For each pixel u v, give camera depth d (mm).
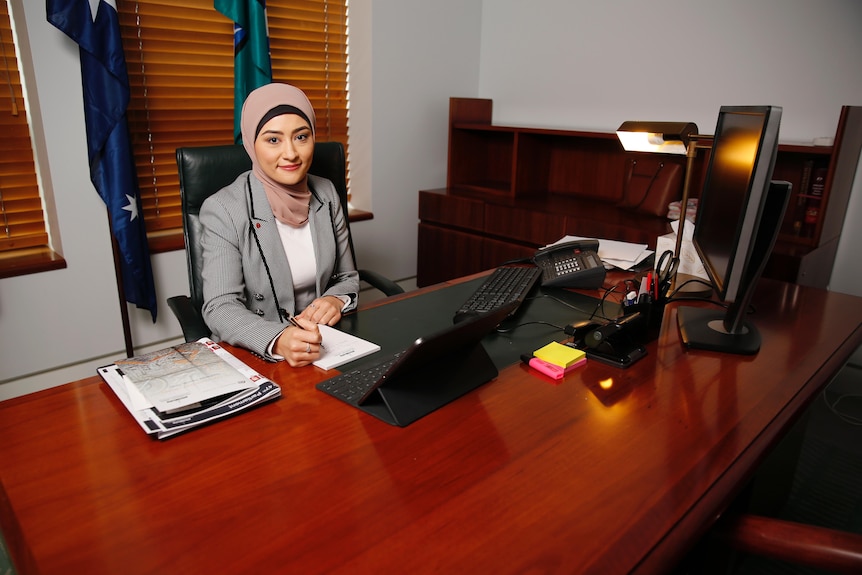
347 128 3248
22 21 2062
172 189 2650
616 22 2941
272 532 749
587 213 2789
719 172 1407
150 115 2506
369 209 3279
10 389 2262
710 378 1195
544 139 3229
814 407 2465
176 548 721
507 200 3082
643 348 1307
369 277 1941
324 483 846
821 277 2459
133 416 1015
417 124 3348
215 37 2584
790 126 2533
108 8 2055
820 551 836
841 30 2334
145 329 2537
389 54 3098
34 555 708
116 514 778
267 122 1541
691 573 1134
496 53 3475
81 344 2389
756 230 1079
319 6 2930
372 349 1297
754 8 2523
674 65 2793
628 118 2996
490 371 1172
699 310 1542
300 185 1704
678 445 957
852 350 1374
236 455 912
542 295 1674
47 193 2295
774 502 1686
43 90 2100
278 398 1089
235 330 1326
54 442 940
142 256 2346
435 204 3273
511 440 963
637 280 1737
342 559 706
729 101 2666
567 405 1077
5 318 2191
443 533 751
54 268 2252
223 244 1538
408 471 877
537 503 812
